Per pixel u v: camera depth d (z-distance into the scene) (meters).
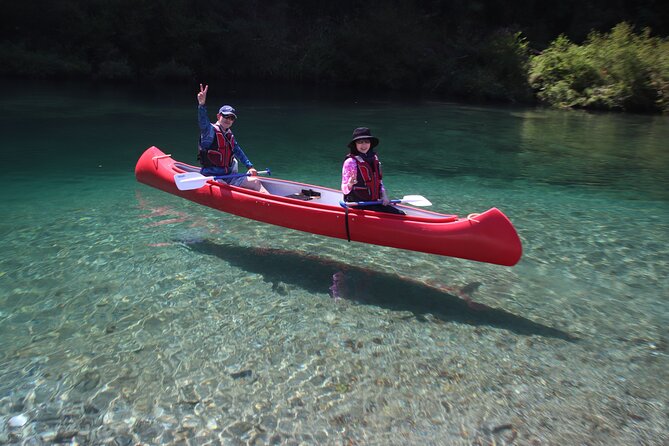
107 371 3.35
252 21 27.11
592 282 4.96
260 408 3.07
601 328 4.12
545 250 5.75
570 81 21.59
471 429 2.96
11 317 3.93
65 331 3.77
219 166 5.67
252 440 2.83
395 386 3.30
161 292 4.41
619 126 16.22
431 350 3.72
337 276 4.89
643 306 4.51
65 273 4.68
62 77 22.58
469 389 3.30
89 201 6.86
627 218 7.03
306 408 3.08
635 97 20.00
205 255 5.23
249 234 5.86
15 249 5.17
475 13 28.77
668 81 19.52
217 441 2.82
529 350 3.77
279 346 3.69
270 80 26.75
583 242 6.02
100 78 22.91
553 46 24.42
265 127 13.94
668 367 3.62
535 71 22.91
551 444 2.87
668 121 17.53
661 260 5.53
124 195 7.19
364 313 4.21
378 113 17.62
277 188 6.09
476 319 4.19
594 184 9.08
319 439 2.85
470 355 3.68
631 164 10.83
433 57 25.72
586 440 2.91
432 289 4.70
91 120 13.27
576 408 3.17
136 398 3.12
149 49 24.58
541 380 3.43
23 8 22.58
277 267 5.02
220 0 27.44
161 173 6.42
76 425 2.90
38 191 7.25
